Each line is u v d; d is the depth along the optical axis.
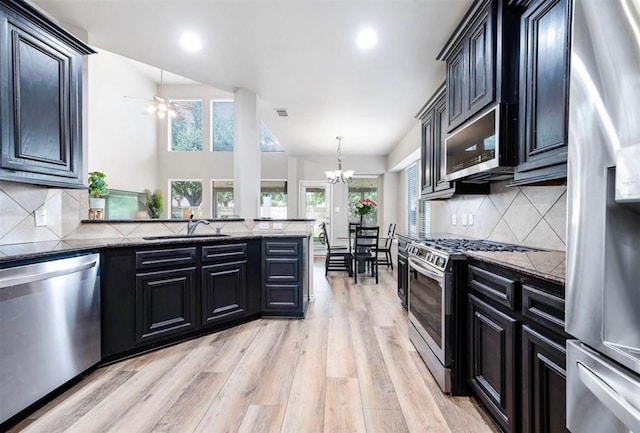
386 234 7.48
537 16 1.58
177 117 5.88
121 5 2.24
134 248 2.32
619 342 0.72
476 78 2.07
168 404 1.75
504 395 1.43
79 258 1.95
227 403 1.77
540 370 1.19
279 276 3.23
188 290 2.64
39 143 1.89
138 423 1.59
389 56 2.89
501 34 1.82
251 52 2.84
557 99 1.44
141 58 2.97
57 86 2.02
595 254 0.76
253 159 3.75
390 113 4.48
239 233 3.53
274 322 3.13
